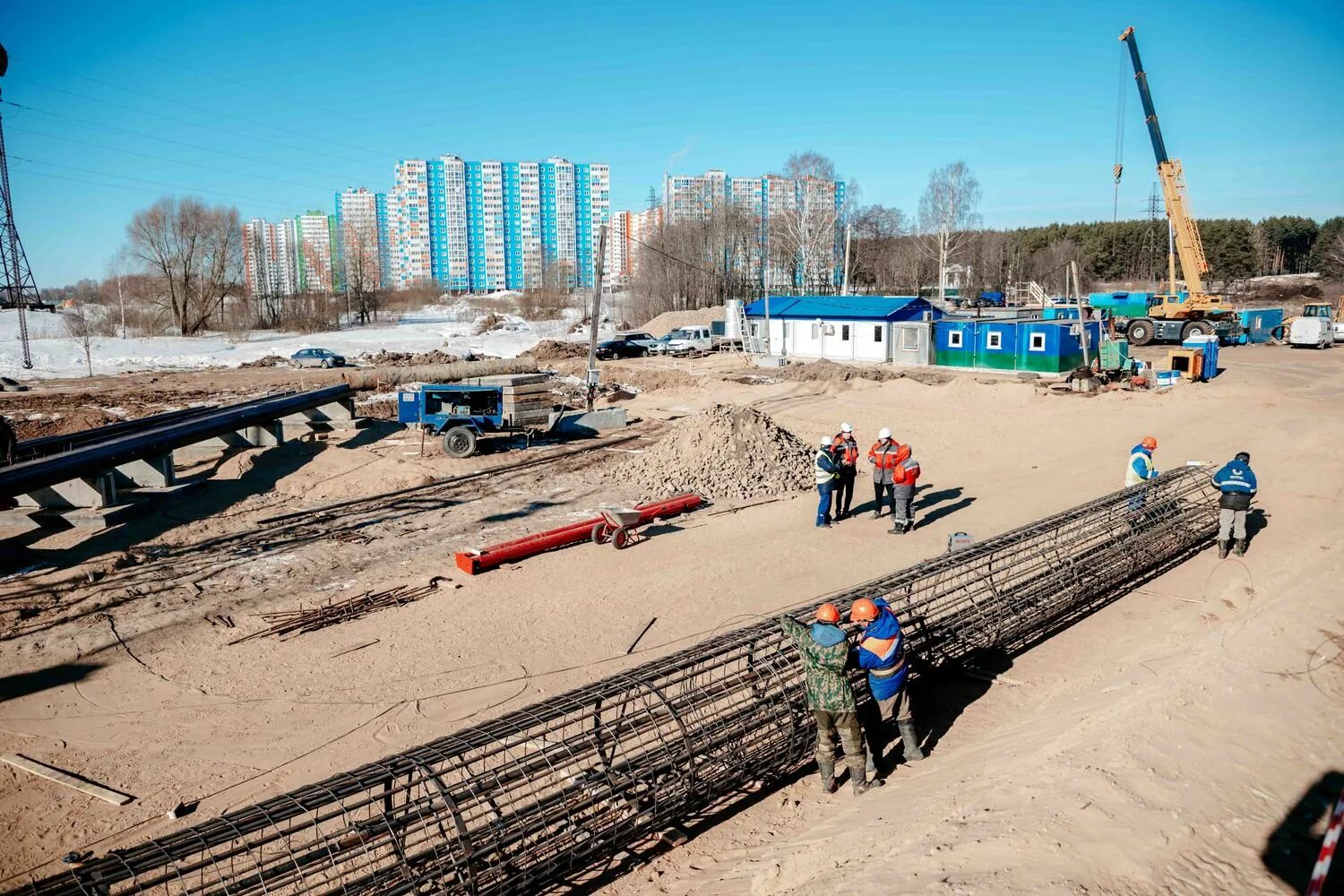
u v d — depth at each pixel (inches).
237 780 327.0
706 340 2041.1
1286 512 635.5
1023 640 422.3
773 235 3275.1
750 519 689.0
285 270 6550.2
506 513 722.2
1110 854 207.2
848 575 542.3
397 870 228.2
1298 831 225.9
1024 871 197.5
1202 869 206.1
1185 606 462.6
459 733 266.5
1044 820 220.5
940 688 379.9
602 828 260.7
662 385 1535.4
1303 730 278.8
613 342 2023.9
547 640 451.2
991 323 1578.5
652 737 309.0
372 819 233.0
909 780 295.4
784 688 313.9
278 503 763.4
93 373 1866.4
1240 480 532.7
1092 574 466.3
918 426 1067.3
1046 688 370.9
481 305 4397.1
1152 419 1016.9
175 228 2898.6
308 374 1758.1
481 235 6697.8
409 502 762.2
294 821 291.3
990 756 290.8
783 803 299.3
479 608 498.9
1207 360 1306.6
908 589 381.7
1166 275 4638.3
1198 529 566.3
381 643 451.8
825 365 1657.2
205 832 214.2
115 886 258.2
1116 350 1368.1
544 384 1019.3
